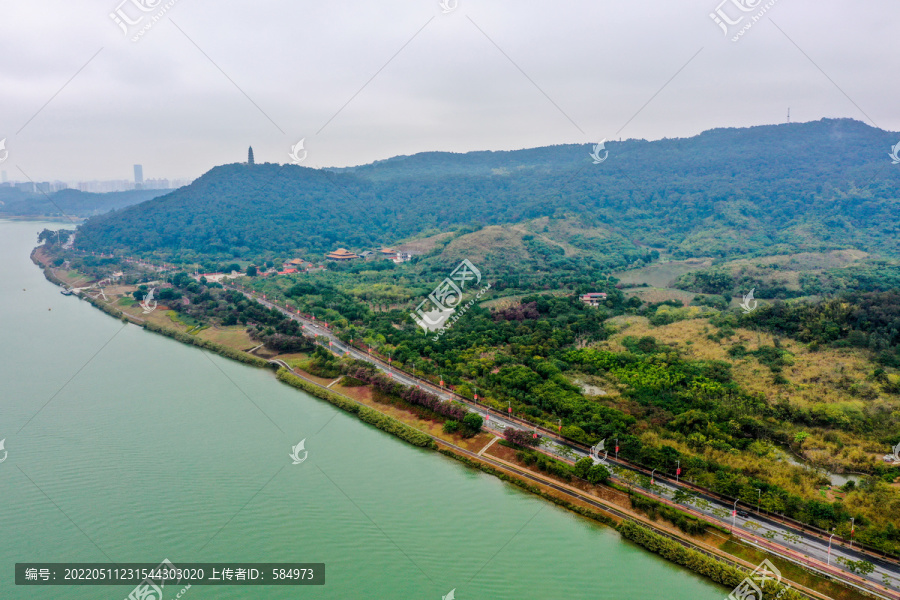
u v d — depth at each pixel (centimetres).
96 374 15450
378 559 8056
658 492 9125
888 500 8456
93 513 9162
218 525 8862
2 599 7425
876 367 13438
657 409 11731
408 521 8906
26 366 16038
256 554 8212
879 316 15238
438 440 11431
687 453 9981
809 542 7919
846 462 9781
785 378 13275
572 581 7512
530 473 10075
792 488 8975
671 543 7938
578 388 12862
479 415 11450
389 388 13212
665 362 14300
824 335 15275
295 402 13600
